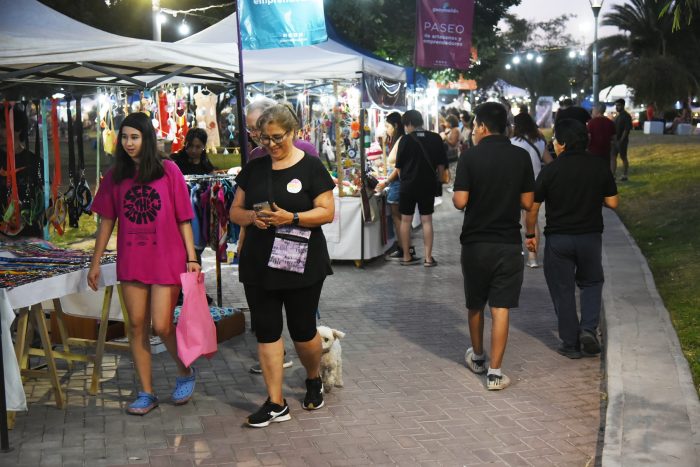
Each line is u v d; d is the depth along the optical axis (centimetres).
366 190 983
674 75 4619
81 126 721
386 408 502
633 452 401
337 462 420
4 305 423
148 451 434
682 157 2202
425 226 988
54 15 649
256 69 942
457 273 954
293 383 554
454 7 1202
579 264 614
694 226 1116
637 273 837
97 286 488
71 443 443
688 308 688
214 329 493
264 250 455
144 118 470
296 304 468
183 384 509
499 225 528
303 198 455
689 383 501
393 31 2223
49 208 677
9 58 565
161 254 474
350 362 600
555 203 605
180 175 482
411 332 688
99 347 523
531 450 436
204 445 443
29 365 562
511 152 530
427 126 1823
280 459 424
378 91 1066
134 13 2209
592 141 1373
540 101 5291
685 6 880
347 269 984
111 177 480
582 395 526
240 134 691
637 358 552
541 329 694
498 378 534
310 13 672
